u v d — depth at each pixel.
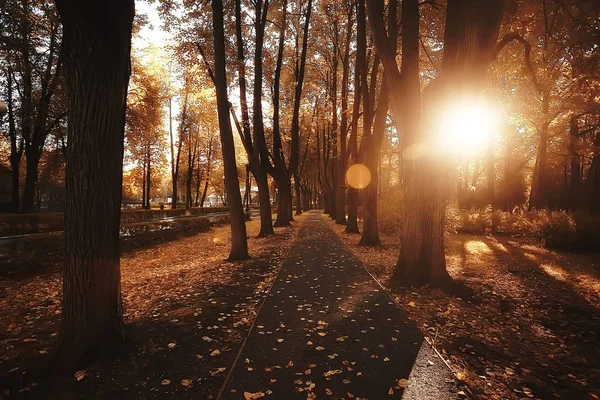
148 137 26.97
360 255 11.49
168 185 80.81
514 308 6.38
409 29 7.64
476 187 30.69
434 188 7.42
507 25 11.58
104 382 3.46
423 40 14.82
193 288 7.41
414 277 7.46
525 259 11.22
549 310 6.34
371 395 3.18
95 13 3.57
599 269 9.76
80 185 3.87
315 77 25.64
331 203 32.16
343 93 20.91
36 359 4.01
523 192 29.53
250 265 10.04
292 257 11.02
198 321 5.23
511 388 3.47
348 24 19.86
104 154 3.92
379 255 11.50
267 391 3.25
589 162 28.67
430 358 3.93
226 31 15.27
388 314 5.48
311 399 3.12
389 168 41.09
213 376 3.57
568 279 8.65
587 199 22.50
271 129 28.78
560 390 3.57
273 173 21.06
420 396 3.17
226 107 10.96
